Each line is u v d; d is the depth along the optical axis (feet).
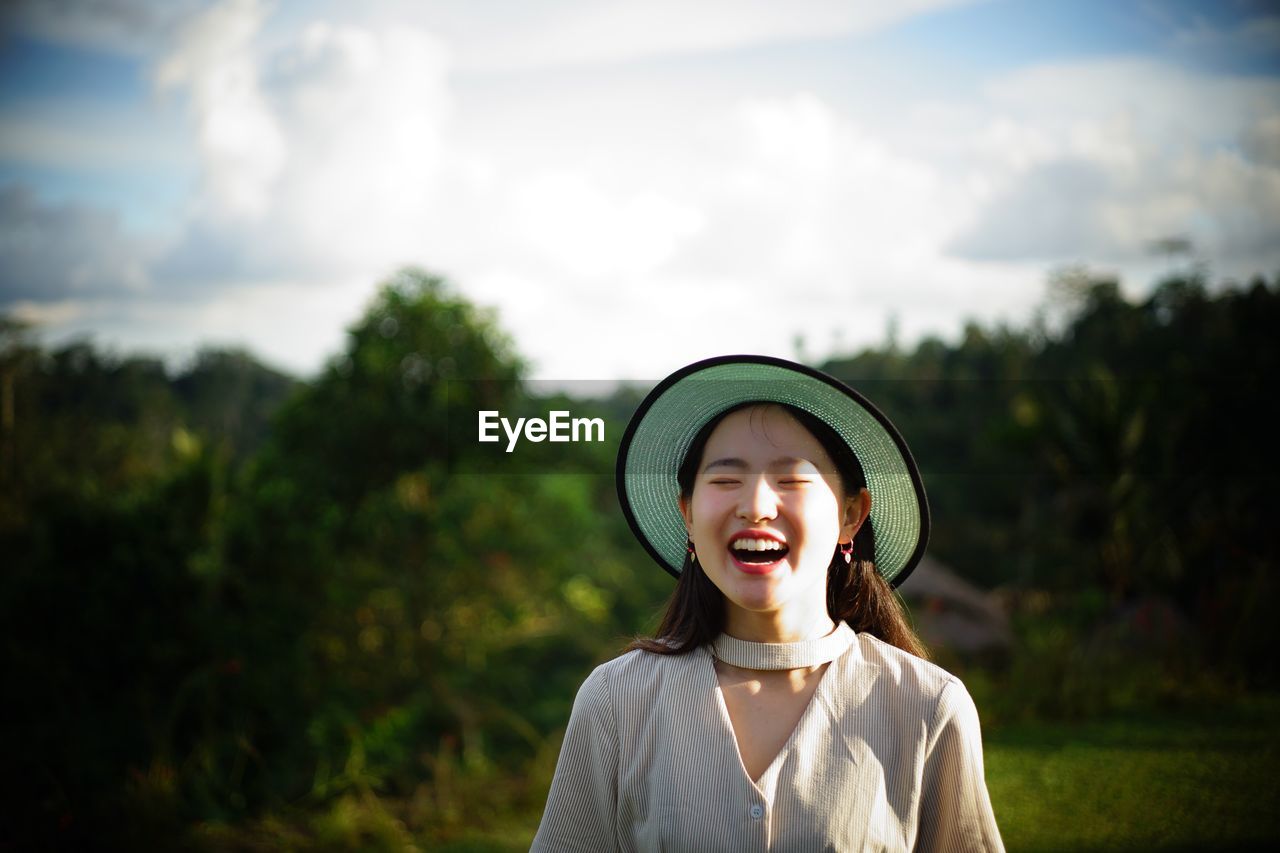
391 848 17.95
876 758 4.46
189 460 22.61
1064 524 36.52
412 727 21.84
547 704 24.99
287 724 20.77
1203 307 49.70
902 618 5.20
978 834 4.50
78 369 48.47
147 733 19.44
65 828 17.19
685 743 4.53
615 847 4.79
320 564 21.97
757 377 4.73
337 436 22.41
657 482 5.11
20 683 19.11
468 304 23.18
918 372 59.98
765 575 4.47
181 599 20.88
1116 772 18.35
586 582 26.27
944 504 46.52
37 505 22.22
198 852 17.48
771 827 4.33
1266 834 15.03
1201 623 27.91
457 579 22.82
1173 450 34.27
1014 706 23.26
